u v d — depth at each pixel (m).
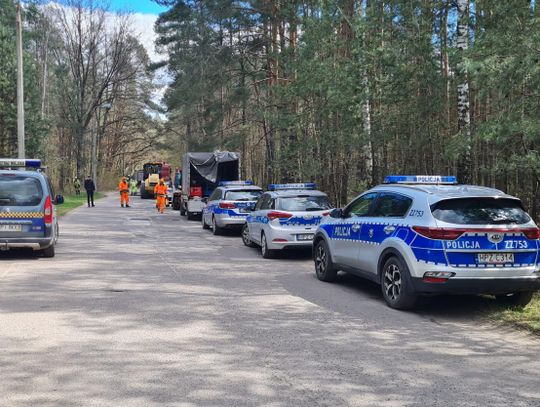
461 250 7.07
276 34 25.75
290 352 5.73
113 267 11.17
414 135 14.14
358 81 14.41
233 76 27.47
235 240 16.72
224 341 6.10
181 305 7.82
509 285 7.14
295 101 18.97
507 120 8.70
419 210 7.49
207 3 25.41
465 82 12.25
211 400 4.46
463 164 12.81
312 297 8.55
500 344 6.15
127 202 33.47
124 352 5.67
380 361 5.49
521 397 4.60
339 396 4.57
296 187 14.14
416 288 7.30
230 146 27.06
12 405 4.34
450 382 4.93
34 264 11.44
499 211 7.34
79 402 4.41
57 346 5.85
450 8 12.88
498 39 8.57
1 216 11.50
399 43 13.36
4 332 6.36
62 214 26.03
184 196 26.14
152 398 4.49
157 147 60.81
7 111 31.94
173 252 13.71
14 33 34.84
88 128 60.09
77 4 48.56
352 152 17.72
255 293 8.79
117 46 49.34
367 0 14.77
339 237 9.37
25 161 13.61
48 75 54.88
